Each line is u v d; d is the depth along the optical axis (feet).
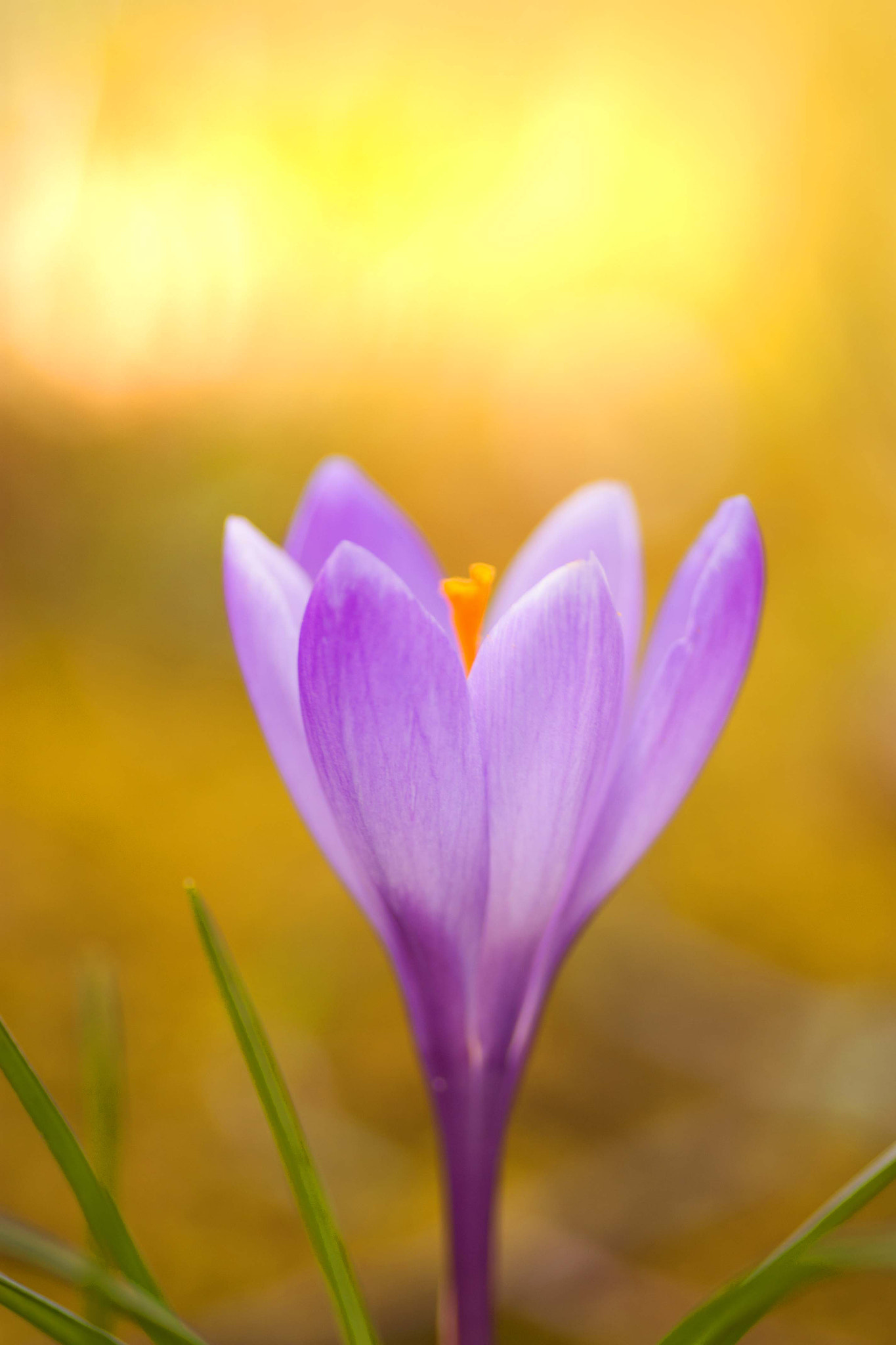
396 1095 1.76
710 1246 1.44
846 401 3.35
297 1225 1.45
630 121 3.32
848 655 3.04
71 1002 1.84
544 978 0.80
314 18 3.14
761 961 2.02
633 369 3.86
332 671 0.75
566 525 0.87
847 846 2.47
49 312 3.28
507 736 0.76
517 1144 1.64
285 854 2.39
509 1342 1.27
